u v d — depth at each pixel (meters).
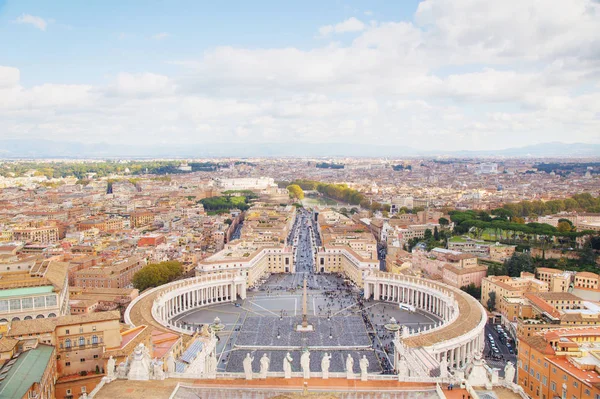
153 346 154.25
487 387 113.75
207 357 167.12
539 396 155.88
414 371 150.12
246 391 113.00
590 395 132.38
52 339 140.25
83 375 143.00
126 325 190.38
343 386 115.62
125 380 116.38
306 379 118.94
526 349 163.00
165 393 109.69
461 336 194.38
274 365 194.12
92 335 146.75
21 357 127.94
